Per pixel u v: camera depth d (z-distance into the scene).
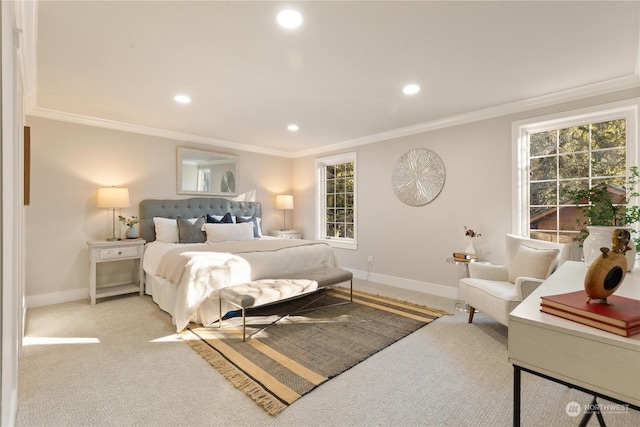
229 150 5.21
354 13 1.81
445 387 1.93
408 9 1.77
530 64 2.44
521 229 3.34
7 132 1.07
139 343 2.52
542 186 3.28
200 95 3.07
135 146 4.20
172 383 1.95
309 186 5.79
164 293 3.24
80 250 3.76
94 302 3.52
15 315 1.71
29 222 3.45
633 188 2.54
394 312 3.30
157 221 4.12
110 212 3.97
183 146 4.65
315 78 2.70
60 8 1.74
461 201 3.77
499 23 1.91
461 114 3.67
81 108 3.45
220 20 1.87
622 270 0.94
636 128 2.68
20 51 1.87
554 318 0.94
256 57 2.32
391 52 2.26
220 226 4.21
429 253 4.07
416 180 4.18
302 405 1.74
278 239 4.36
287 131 4.45
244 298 2.53
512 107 3.32
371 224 4.75
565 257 2.59
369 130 4.40
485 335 2.71
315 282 3.08
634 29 1.96
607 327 0.82
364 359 2.27
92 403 1.75
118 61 2.37
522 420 1.62
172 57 2.32
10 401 1.31
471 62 2.41
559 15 1.82
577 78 2.70
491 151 3.52
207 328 2.84
